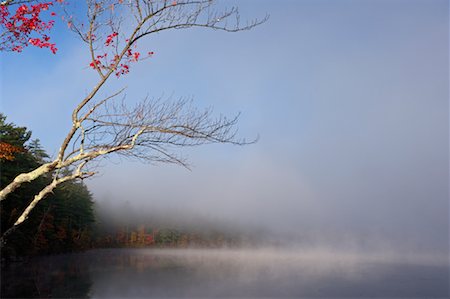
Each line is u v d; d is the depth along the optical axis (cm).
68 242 7925
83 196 8556
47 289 3553
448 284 4747
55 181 797
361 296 3884
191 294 3825
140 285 4259
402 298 3772
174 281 4738
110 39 794
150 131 774
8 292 3262
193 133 787
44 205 5709
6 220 4753
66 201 7062
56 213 6756
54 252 7144
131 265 6644
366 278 5297
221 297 3700
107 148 786
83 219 8750
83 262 6481
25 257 5703
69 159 774
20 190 4722
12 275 4159
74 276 4594
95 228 12412
